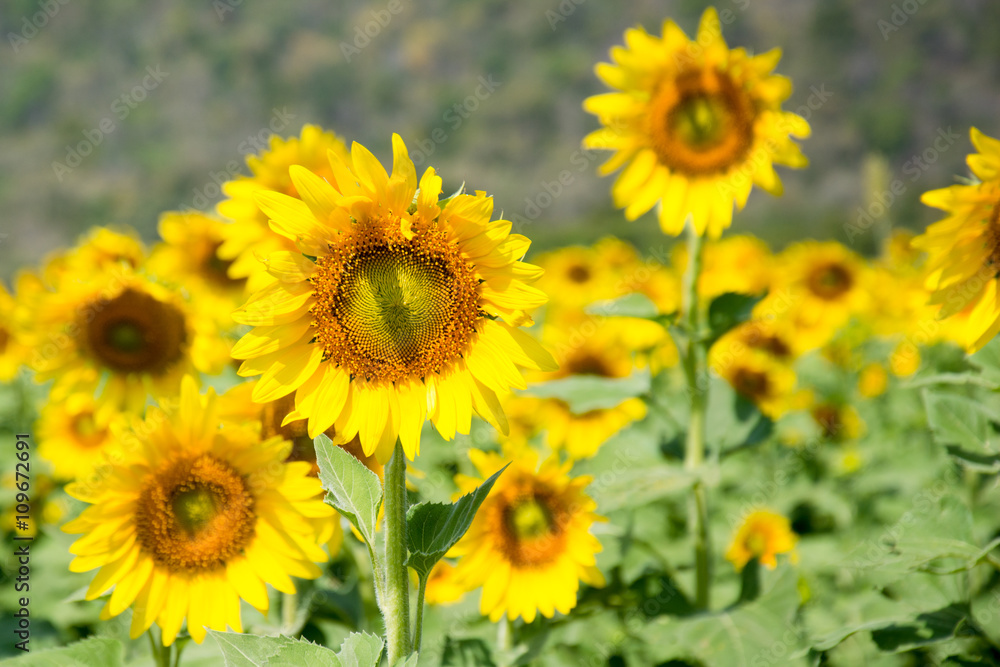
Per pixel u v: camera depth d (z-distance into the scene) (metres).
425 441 6.57
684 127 4.90
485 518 4.20
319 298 2.73
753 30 70.69
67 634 4.86
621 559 4.80
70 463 5.52
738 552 6.23
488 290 2.81
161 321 5.16
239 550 3.46
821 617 5.32
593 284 11.36
